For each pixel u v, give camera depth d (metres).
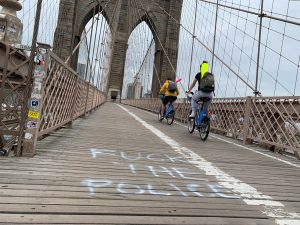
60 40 31.61
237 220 2.35
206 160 4.61
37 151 3.94
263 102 7.14
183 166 4.03
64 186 2.72
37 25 3.57
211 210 2.51
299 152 5.80
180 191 2.94
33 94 3.57
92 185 2.83
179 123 11.51
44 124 4.12
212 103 9.84
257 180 3.67
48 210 2.20
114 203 2.45
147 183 3.08
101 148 4.65
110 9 40.00
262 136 7.00
